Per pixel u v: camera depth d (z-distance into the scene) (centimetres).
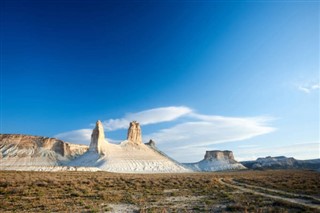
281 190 4291
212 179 6969
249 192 4016
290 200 3175
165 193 3928
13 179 5484
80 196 3466
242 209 2525
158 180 6594
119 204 2919
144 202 3038
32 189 3994
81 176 7931
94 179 6369
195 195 3703
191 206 2775
